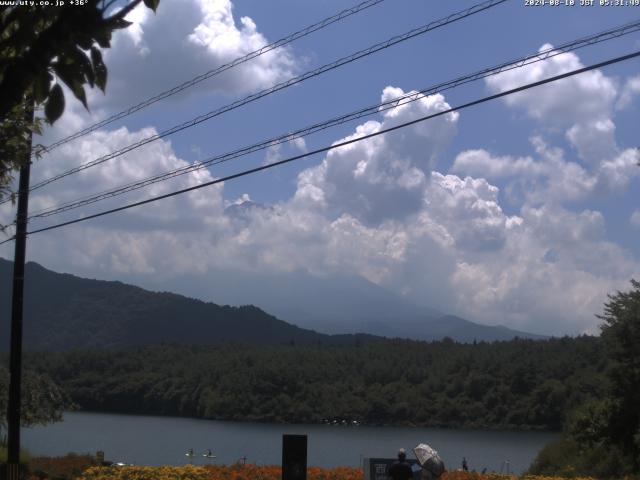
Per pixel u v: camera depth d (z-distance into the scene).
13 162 8.16
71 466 26.09
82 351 136.88
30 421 31.47
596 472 27.88
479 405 107.31
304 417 111.50
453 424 107.00
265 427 104.88
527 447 79.38
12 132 7.82
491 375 109.69
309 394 113.69
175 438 86.62
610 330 29.80
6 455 23.94
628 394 29.31
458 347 128.12
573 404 95.62
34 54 4.35
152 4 4.59
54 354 136.88
